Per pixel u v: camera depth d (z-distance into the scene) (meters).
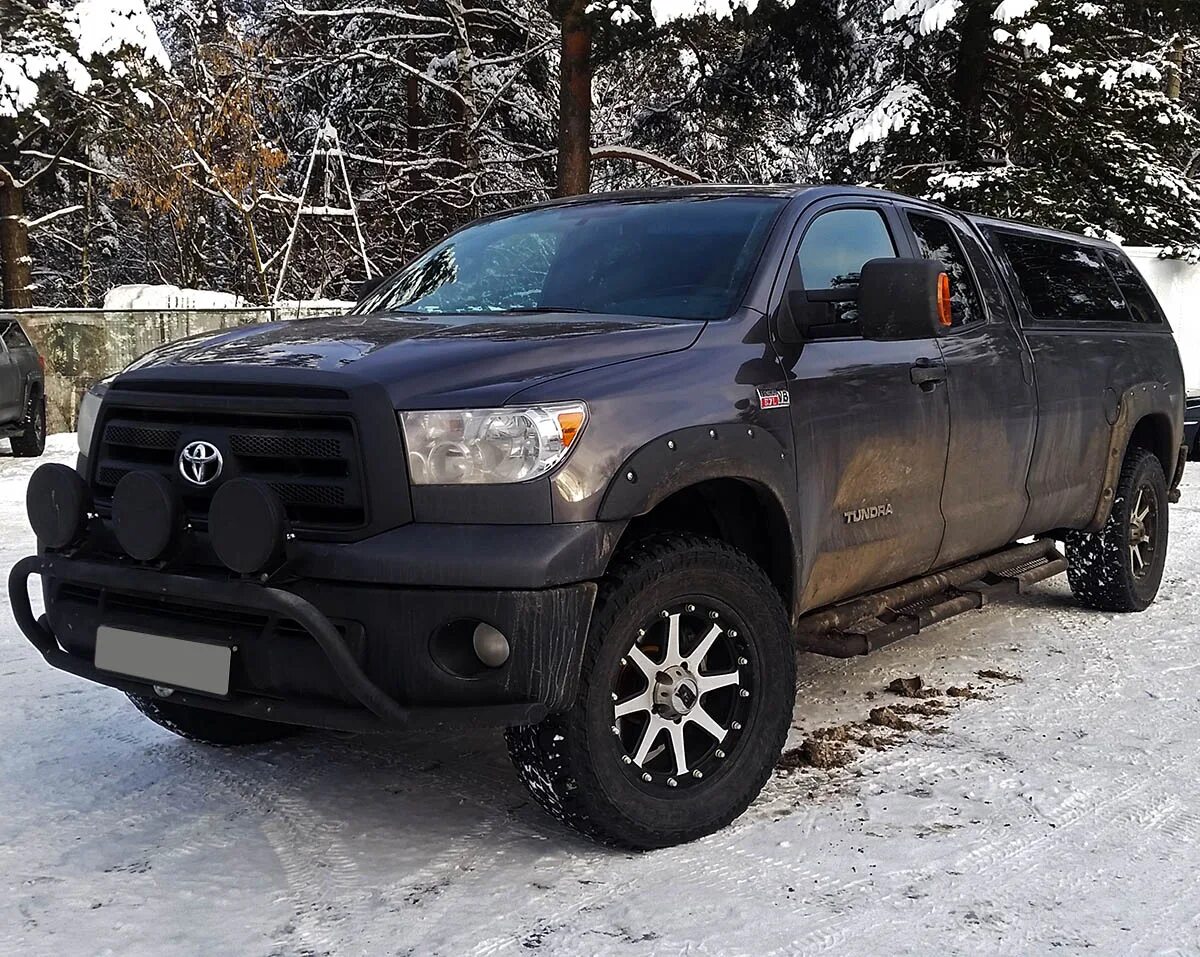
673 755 3.62
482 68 24.34
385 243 25.69
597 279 4.43
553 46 23.20
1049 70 19.38
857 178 19.95
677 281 4.28
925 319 3.97
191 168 22.83
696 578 3.61
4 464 14.25
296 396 3.39
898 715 4.90
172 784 4.18
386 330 3.92
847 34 21.27
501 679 3.24
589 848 3.65
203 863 3.56
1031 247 5.94
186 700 3.53
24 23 21.88
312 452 3.36
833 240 4.59
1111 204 20.50
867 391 4.39
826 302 4.25
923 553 4.83
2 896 3.35
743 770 3.76
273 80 23.89
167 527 3.42
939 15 18.08
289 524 3.30
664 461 3.49
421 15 23.98
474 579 3.19
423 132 26.00
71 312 18.77
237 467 3.46
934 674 5.49
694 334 3.89
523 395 3.33
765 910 3.24
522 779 3.49
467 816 3.91
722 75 22.38
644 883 3.41
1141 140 20.97
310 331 4.00
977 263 5.41
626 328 3.84
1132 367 6.34
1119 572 6.45
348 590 3.26
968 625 6.39
